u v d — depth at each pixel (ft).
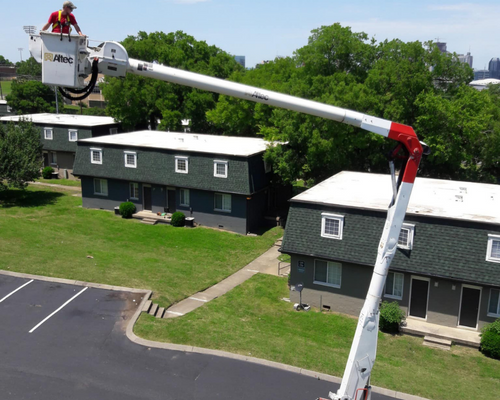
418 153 30.78
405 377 56.03
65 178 167.32
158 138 136.05
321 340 65.77
